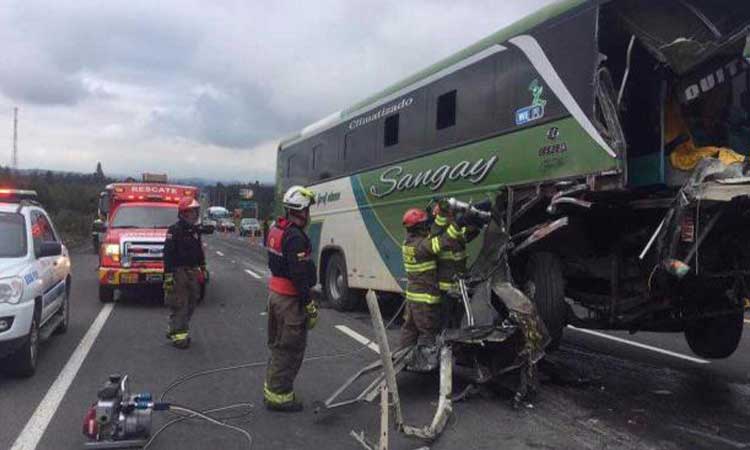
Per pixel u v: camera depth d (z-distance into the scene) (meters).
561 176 7.25
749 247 6.58
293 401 6.55
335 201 14.04
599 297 7.82
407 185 10.96
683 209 6.10
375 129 12.30
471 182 9.05
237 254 34.00
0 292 7.20
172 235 9.54
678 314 7.95
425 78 10.54
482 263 7.71
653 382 7.83
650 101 6.97
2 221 8.34
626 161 6.62
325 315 13.06
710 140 7.16
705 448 5.57
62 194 49.38
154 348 9.48
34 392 7.07
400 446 5.59
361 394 6.91
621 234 7.56
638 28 6.70
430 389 7.41
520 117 8.03
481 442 5.71
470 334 6.81
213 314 12.96
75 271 21.38
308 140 15.88
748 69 7.25
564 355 9.40
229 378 7.81
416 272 7.57
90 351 9.18
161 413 6.41
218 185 118.50
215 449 5.48
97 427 5.43
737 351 9.77
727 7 7.03
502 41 8.52
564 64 7.28
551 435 5.89
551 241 7.70
